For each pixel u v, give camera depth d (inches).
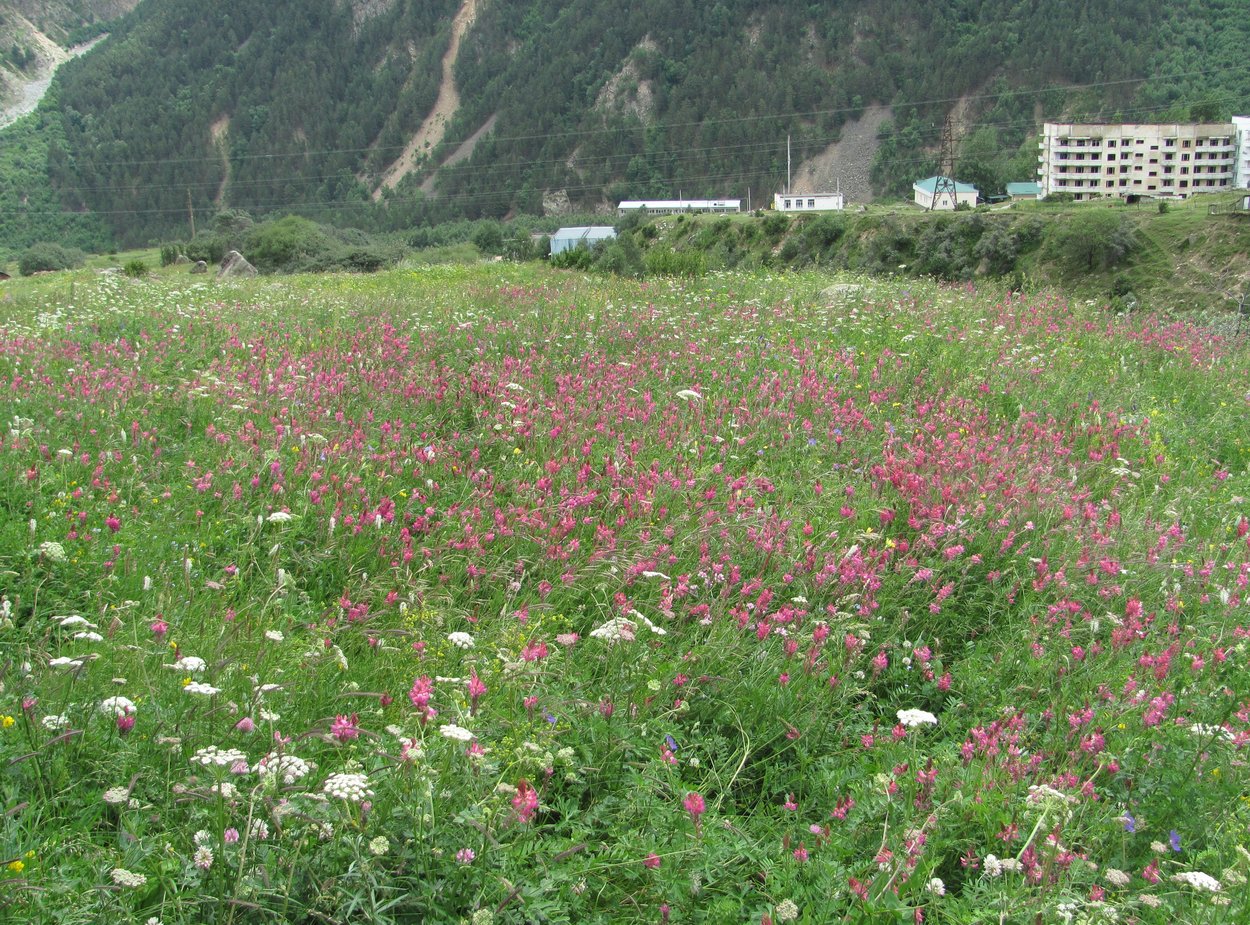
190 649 180.2
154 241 7819.9
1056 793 143.3
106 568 218.5
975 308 604.7
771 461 322.3
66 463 272.8
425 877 127.1
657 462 291.7
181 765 145.2
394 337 485.7
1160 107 7298.2
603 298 656.4
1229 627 221.3
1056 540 253.8
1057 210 2679.6
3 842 123.5
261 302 690.2
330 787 126.0
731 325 545.3
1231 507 304.7
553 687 176.4
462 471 299.1
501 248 3944.4
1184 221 2317.9
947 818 152.0
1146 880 140.8
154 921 112.3
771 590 225.9
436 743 149.1
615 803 153.6
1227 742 169.8
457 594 227.6
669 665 186.2
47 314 545.3
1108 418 376.8
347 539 245.9
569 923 129.5
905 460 300.5
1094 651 204.7
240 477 273.9
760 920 133.9
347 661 185.8
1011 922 127.8
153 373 394.6
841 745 178.1
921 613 225.5
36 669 162.6
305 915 121.1
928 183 5098.4
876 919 129.1
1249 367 507.8
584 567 231.8
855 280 797.9
